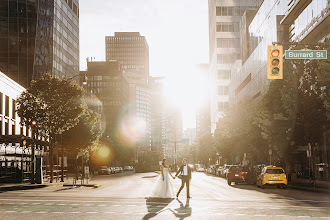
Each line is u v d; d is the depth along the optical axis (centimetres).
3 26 7438
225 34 12325
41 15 7694
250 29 8462
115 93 18075
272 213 1299
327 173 4125
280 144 3694
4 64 7369
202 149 11762
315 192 2559
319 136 3431
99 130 5375
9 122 4741
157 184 1866
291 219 1152
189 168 1914
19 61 7400
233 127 6081
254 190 2722
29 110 3603
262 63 6575
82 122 5069
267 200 1820
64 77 3728
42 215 1238
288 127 3581
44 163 6066
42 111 3597
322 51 1867
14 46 7431
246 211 1356
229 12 12375
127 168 11919
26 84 7369
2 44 7400
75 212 1320
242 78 8531
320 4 4147
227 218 1176
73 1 9650
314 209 1422
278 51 1714
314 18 4219
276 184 2920
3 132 4544
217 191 2530
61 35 8550
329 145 4097
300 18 4906
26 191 2503
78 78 9981
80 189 2769
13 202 1659
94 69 18238
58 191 2506
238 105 6216
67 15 9088
